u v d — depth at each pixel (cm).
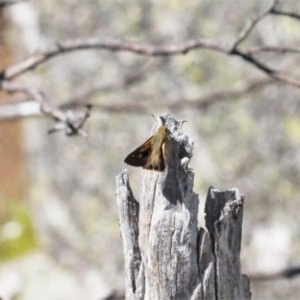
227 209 408
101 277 1481
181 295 405
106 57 1378
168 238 402
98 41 796
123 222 430
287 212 1270
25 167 1769
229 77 1276
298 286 1249
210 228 411
